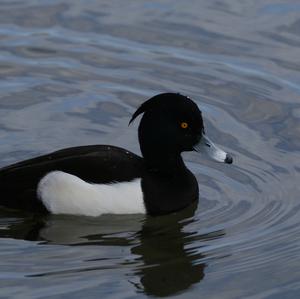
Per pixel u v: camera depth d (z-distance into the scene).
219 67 14.62
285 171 11.86
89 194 10.65
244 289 9.34
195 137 11.15
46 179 10.70
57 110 13.29
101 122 13.02
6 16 16.09
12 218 10.72
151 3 16.50
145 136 11.12
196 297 9.21
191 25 15.81
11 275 9.39
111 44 15.27
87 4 16.50
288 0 16.53
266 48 15.10
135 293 9.16
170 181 11.04
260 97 13.80
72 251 9.98
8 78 14.17
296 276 9.57
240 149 12.43
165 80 14.28
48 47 15.13
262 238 10.33
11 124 12.80
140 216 10.82
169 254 9.99
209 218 10.84
